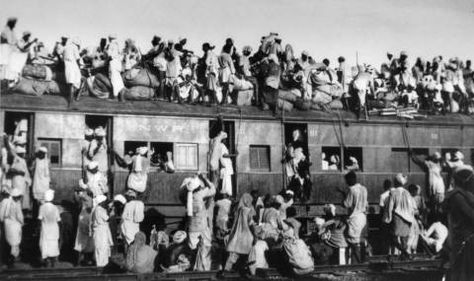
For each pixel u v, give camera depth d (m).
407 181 17.89
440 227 15.25
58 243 13.41
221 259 13.69
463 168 7.45
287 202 15.27
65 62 14.41
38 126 14.18
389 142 17.83
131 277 11.67
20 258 13.57
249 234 12.73
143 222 15.20
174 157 15.37
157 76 16.16
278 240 13.40
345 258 14.38
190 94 16.28
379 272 13.21
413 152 18.20
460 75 19.72
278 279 12.34
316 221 15.09
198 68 17.12
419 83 19.20
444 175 18.14
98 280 11.40
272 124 16.58
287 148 16.89
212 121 16.17
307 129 16.95
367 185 17.33
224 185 15.30
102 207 12.74
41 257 12.75
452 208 7.26
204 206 13.00
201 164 15.58
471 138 18.95
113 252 13.91
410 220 14.00
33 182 13.67
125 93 15.34
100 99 15.10
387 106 18.41
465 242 7.12
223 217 14.30
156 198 15.00
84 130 14.65
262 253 12.77
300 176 16.53
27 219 13.76
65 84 14.85
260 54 17.98
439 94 19.12
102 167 14.51
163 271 12.58
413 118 18.30
